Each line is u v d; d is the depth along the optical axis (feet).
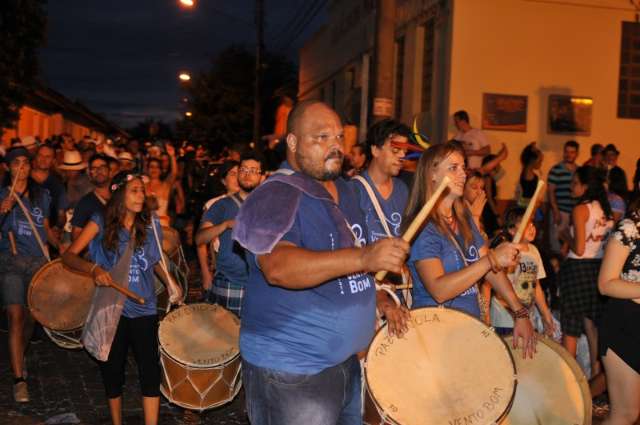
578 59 48.96
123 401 23.13
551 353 14.99
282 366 11.48
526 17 48.42
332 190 12.67
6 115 65.36
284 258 10.77
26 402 22.67
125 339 19.12
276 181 11.45
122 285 18.70
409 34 57.41
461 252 14.82
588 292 23.76
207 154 94.32
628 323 15.90
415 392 12.67
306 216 11.44
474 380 12.83
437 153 14.65
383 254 10.08
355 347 11.89
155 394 19.03
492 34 48.26
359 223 12.94
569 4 48.60
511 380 12.78
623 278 16.07
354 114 77.05
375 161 16.96
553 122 48.80
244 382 12.04
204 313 19.60
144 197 19.11
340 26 86.12
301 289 11.14
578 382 14.78
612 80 49.32
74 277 21.70
